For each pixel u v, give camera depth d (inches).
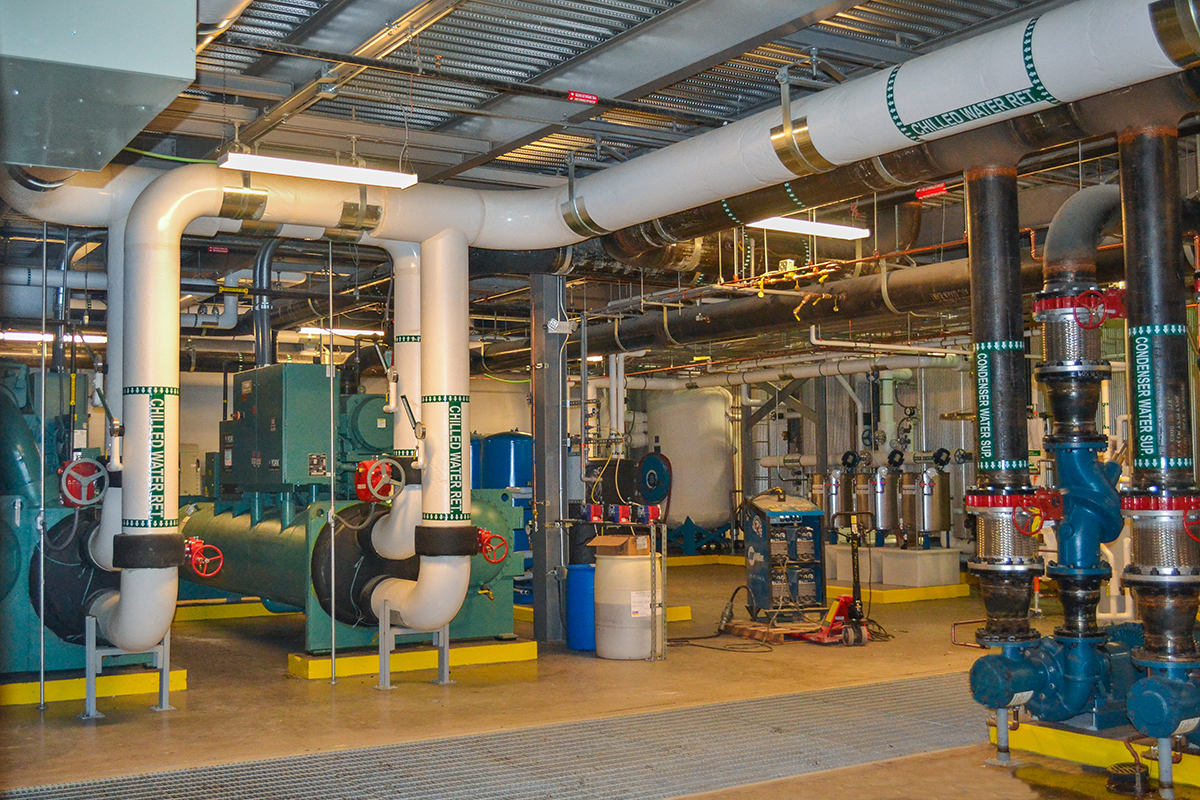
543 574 390.3
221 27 193.8
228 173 273.7
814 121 227.6
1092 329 220.8
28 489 299.3
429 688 306.7
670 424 781.3
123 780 211.6
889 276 385.4
